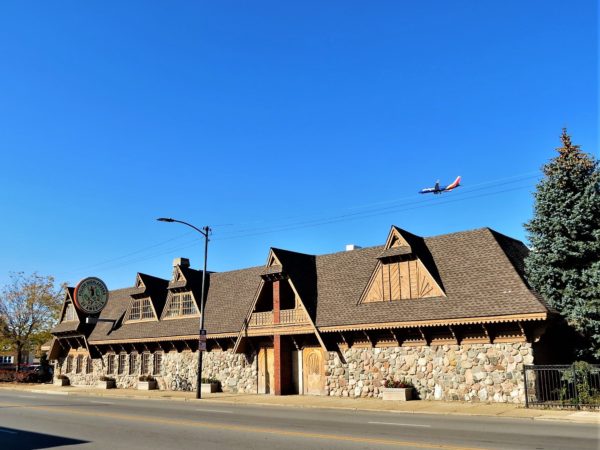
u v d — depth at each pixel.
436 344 24.95
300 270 31.78
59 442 13.70
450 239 27.75
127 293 47.53
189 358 37.16
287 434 14.24
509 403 22.27
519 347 22.53
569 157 24.11
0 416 20.92
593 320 22.06
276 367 30.44
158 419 18.67
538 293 23.83
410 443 12.30
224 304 36.25
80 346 47.19
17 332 59.41
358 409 22.28
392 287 27.09
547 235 24.16
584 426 15.73
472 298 23.98
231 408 23.80
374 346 27.16
